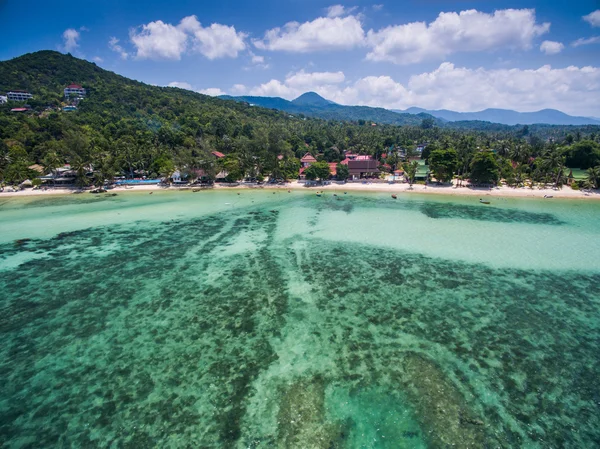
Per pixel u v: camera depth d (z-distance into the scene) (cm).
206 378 2430
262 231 5866
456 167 10006
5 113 15062
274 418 2089
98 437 1980
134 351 2734
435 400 2220
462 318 3191
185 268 4331
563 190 9325
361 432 1981
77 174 9731
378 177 11656
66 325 3097
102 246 5138
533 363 2586
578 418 2100
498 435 1975
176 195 9288
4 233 5753
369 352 2702
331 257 4666
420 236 5512
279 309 3353
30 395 2297
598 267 4303
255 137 11238
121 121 15775
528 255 4694
